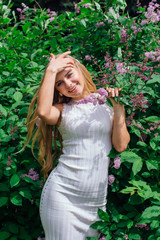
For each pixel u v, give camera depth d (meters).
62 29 2.96
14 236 2.29
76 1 5.65
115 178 2.07
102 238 1.87
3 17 3.27
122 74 1.88
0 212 2.40
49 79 1.77
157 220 1.80
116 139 1.83
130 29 2.36
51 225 1.81
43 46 2.87
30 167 2.22
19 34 3.07
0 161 2.14
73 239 1.79
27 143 2.06
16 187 2.19
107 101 1.83
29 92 2.32
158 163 1.97
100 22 2.50
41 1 5.52
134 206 2.06
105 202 1.92
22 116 2.36
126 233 1.90
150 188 1.88
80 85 1.86
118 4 2.57
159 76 1.95
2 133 2.18
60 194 1.80
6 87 2.51
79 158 1.81
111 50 2.47
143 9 2.49
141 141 2.05
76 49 2.56
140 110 1.93
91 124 1.79
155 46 2.39
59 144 2.23
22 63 2.59
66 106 1.88
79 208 1.82
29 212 2.35
